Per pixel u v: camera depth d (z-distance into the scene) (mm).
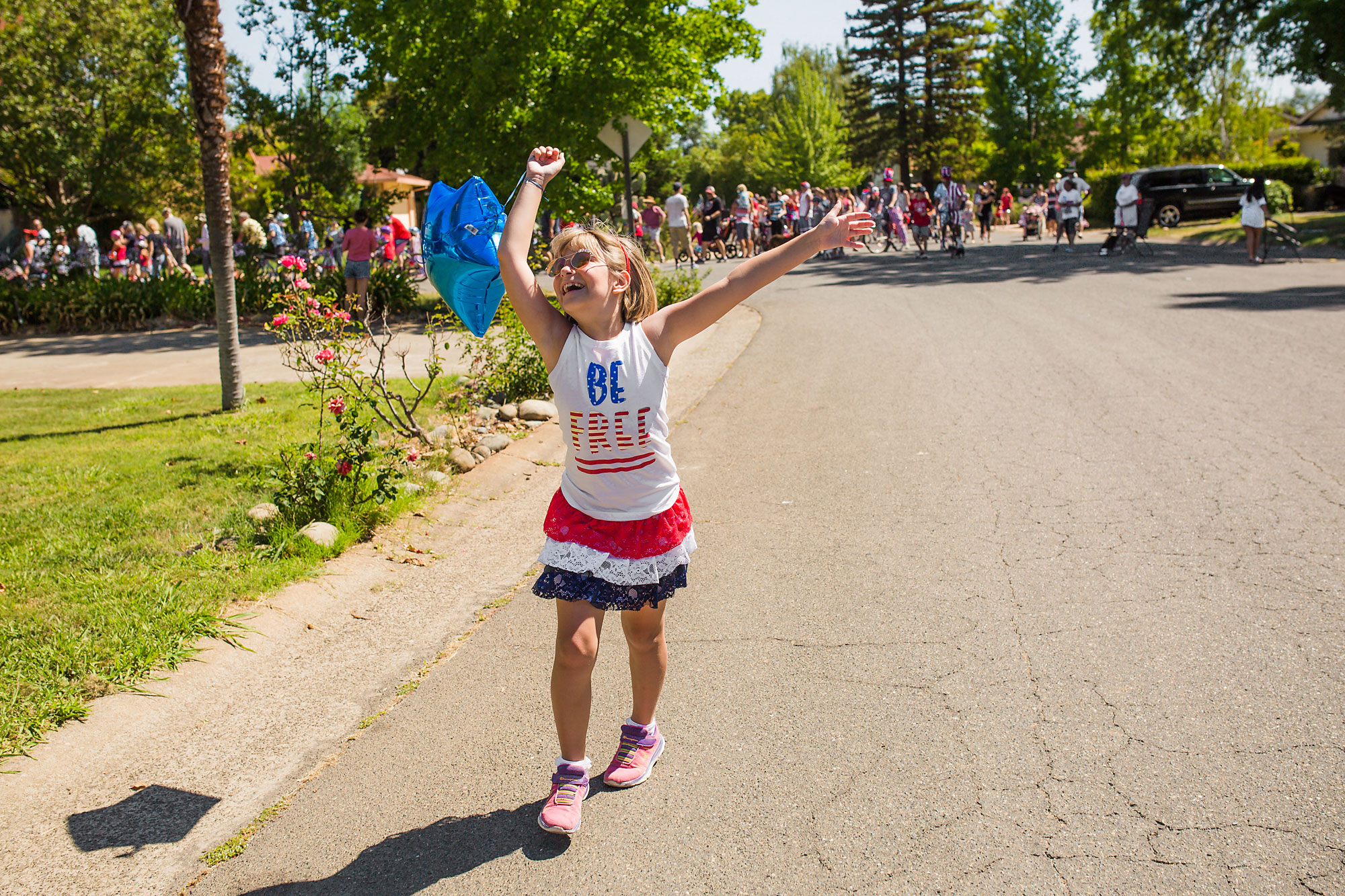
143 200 26188
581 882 2701
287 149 18344
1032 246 26062
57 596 4422
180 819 3068
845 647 4004
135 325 15992
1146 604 4199
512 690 3814
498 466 6926
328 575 4914
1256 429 6723
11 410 8852
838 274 20719
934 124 64000
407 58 15367
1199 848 2664
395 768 3318
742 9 16359
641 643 3064
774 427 7898
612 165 16891
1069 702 3461
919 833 2812
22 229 26641
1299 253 19219
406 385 9352
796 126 60438
